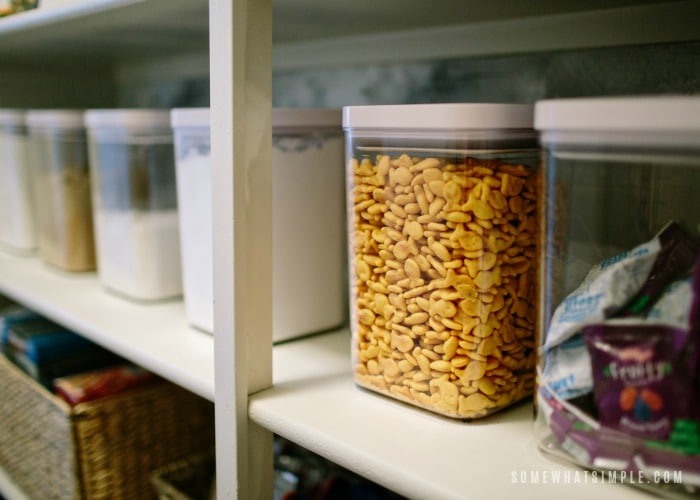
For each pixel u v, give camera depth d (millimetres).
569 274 456
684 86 630
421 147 509
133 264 886
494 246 509
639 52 658
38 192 1110
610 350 412
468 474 448
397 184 529
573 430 439
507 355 542
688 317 382
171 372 652
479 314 511
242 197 552
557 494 422
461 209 496
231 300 556
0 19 900
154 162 874
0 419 1083
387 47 887
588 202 438
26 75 1386
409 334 542
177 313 851
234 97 536
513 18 736
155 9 706
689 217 428
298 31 855
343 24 790
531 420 537
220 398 582
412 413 549
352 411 551
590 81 700
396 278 544
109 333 765
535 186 536
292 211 707
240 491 580
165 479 885
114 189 897
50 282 1023
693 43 620
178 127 747
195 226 750
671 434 392
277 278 707
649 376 396
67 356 1039
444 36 818
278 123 669
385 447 486
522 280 542
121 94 1478
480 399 526
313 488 813
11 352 1091
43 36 930
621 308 413
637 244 444
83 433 847
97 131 904
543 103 427
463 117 482
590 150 417
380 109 522
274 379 624
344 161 756
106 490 875
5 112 1187
